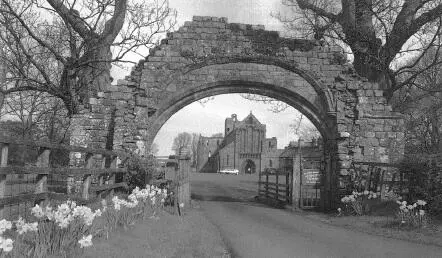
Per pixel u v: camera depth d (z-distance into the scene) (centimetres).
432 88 2877
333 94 2048
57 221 659
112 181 1406
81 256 661
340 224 1414
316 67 2081
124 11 2408
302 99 2088
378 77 2475
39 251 611
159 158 1822
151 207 1218
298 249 972
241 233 1192
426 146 3078
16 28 2419
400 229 1218
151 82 2053
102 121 2005
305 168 2056
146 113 2005
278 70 2094
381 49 2469
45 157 823
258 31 2105
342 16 2459
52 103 3519
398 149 1977
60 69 3108
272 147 11088
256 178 6438
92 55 2388
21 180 1028
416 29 2423
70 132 2003
